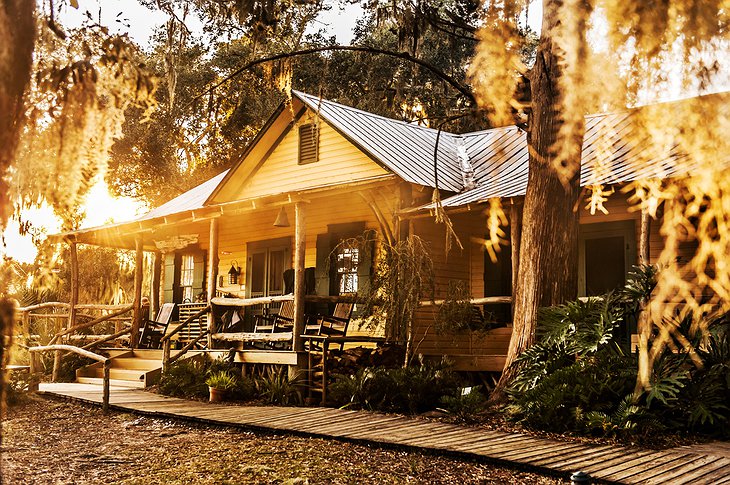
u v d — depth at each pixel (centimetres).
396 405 1129
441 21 1047
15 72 193
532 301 1077
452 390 1139
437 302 1320
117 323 1955
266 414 1078
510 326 1427
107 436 948
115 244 2033
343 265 1585
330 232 1638
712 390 908
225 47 2509
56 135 272
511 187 1365
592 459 744
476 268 1518
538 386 969
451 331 1270
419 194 1475
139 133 2805
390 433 900
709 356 932
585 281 1327
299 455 804
